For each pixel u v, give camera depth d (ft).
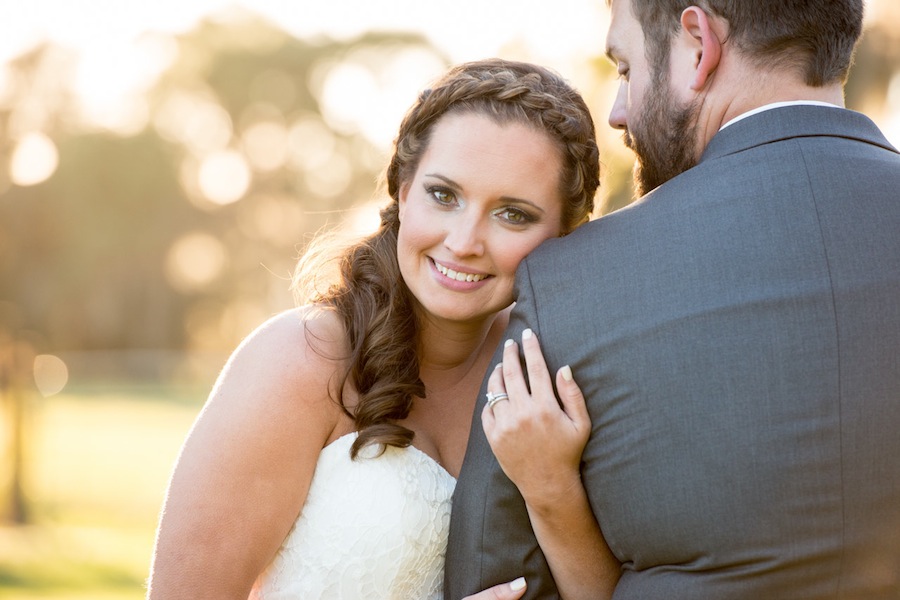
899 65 34.32
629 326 6.22
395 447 7.67
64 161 137.28
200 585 6.93
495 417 6.64
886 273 5.90
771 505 5.81
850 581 5.81
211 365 151.02
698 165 6.54
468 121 7.22
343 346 7.59
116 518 40.70
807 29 6.57
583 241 6.62
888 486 5.80
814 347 5.83
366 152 173.68
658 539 6.13
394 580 7.51
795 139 6.34
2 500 39.68
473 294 7.43
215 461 7.04
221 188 172.76
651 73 7.07
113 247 148.56
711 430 5.93
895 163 6.30
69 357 142.92
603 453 6.36
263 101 172.04
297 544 7.47
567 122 7.29
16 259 103.76
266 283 175.52
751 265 6.01
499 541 6.95
